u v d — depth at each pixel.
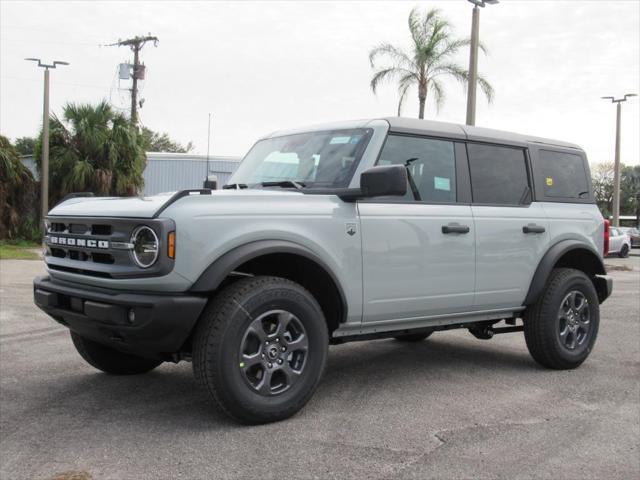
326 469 3.44
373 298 4.65
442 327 5.34
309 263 4.34
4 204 23.53
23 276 12.74
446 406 4.61
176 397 4.72
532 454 3.72
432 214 4.99
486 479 3.37
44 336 6.90
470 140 5.46
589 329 6.02
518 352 6.61
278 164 5.17
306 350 4.24
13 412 4.36
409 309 4.89
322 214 4.38
